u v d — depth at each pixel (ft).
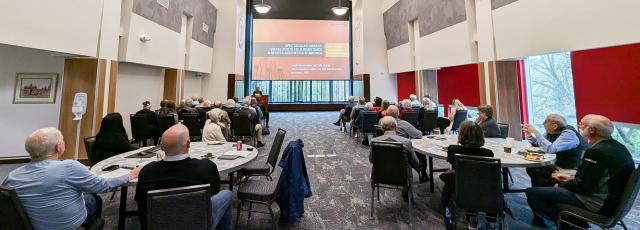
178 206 3.79
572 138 7.40
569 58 15.38
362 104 20.77
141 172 4.54
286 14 38.60
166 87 22.18
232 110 19.06
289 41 38.65
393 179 7.61
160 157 7.00
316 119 31.81
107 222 7.41
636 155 11.61
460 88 24.30
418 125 18.94
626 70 11.85
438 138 10.48
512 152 7.93
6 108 13.89
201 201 3.94
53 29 11.20
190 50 24.32
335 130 24.08
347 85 41.06
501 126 11.98
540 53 13.33
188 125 15.81
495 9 15.92
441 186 10.31
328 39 39.24
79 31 12.35
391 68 32.42
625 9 9.82
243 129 16.74
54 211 4.24
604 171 5.29
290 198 6.98
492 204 5.66
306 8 38.86
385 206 8.53
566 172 7.27
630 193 4.88
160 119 15.57
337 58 39.34
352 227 7.21
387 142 7.55
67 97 13.44
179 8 21.36
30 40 10.38
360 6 34.60
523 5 14.08
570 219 6.10
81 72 13.39
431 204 8.68
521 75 18.17
